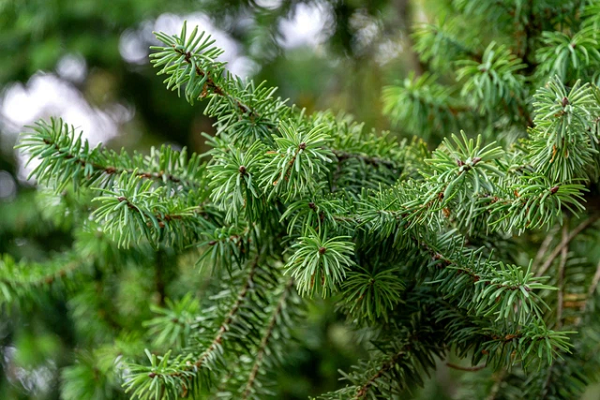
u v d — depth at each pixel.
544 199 0.77
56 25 1.51
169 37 0.78
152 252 0.98
